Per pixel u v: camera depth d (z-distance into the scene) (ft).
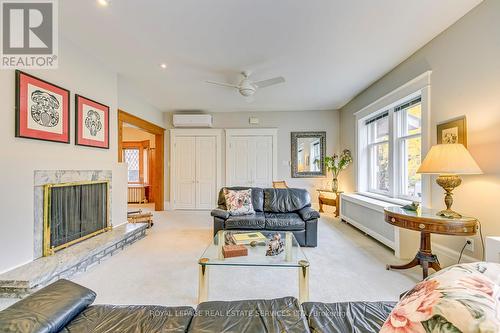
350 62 10.75
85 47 9.55
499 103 6.48
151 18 7.59
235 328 3.46
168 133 20.26
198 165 20.11
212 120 20.02
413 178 11.03
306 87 14.10
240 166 19.86
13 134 7.20
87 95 10.10
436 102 8.64
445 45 8.20
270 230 10.78
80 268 8.13
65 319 3.59
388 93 11.69
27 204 7.48
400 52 9.81
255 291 7.03
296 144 19.62
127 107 14.20
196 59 10.46
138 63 10.93
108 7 7.06
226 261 6.42
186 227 14.25
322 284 7.41
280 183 18.54
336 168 17.52
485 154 6.86
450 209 7.38
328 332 3.38
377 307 4.01
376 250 10.39
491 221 6.73
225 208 12.39
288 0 6.74
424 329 2.10
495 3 6.50
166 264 8.88
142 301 6.51
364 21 7.72
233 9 7.13
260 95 15.66
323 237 12.28
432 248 8.91
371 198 13.20
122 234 10.55
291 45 9.26
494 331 1.76
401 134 11.76
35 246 7.73
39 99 7.96
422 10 7.18
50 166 8.25
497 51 6.48
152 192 26.25
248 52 9.84
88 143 10.11
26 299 3.82
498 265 2.90
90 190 10.23
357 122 15.62
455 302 2.09
